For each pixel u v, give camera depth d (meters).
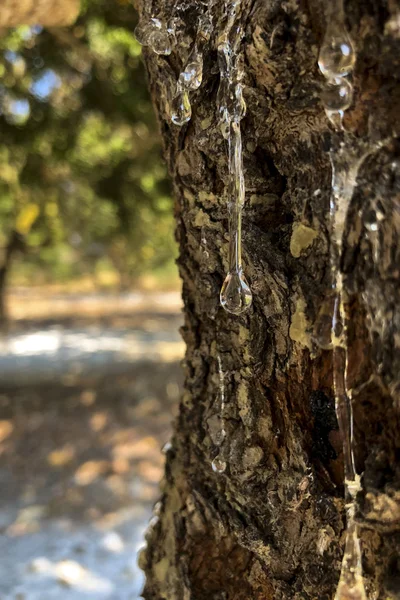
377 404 0.40
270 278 0.44
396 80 0.38
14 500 1.88
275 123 0.43
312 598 0.44
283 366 0.44
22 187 2.85
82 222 5.21
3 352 4.71
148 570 0.57
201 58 0.45
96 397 2.94
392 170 0.38
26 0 0.80
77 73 2.31
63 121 2.42
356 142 0.39
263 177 0.45
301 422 0.44
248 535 0.47
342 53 0.38
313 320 0.42
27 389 3.22
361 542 0.41
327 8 0.38
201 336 0.51
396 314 0.38
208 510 0.50
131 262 8.92
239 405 0.47
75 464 2.12
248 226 0.45
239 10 0.42
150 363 3.81
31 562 1.45
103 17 1.97
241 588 0.50
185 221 0.50
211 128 0.46
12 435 2.47
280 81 0.41
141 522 1.68
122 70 2.28
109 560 1.46
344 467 0.42
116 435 2.36
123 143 2.81
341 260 0.40
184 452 0.53
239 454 0.47
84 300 10.48
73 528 1.65
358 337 0.40
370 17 0.37
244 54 0.42
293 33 0.40
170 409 2.68
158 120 0.52
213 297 0.48
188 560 0.52
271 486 0.46
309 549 0.44
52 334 6.05
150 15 0.48
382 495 0.40
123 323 7.25
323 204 0.41
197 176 0.47
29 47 2.15
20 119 2.39
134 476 1.99
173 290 12.53
